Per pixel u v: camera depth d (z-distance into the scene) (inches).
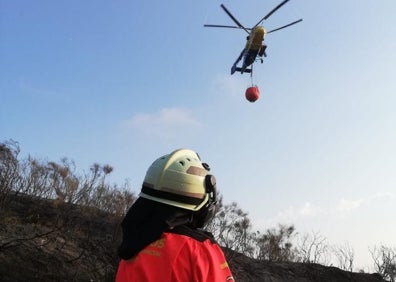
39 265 494.9
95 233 586.9
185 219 105.6
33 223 566.9
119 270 106.7
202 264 97.2
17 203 609.0
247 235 797.2
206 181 109.4
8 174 593.0
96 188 644.7
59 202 584.1
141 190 110.9
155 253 99.6
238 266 755.4
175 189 105.6
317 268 868.0
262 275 761.0
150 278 97.0
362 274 916.0
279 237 872.9
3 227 531.5
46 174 634.2
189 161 109.7
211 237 105.6
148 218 105.5
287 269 824.9
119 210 575.5
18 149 610.5
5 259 480.4
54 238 545.0
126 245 103.3
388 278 935.0
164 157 111.3
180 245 99.0
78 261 525.0
